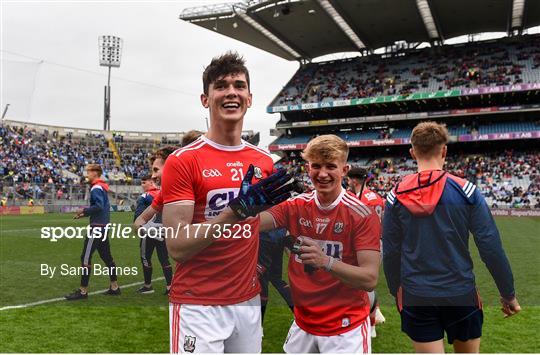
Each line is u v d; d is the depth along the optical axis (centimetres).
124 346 314
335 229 151
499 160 2734
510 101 3014
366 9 2716
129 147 3119
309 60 3812
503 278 188
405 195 190
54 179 2520
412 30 3125
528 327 372
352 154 3312
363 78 3459
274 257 161
